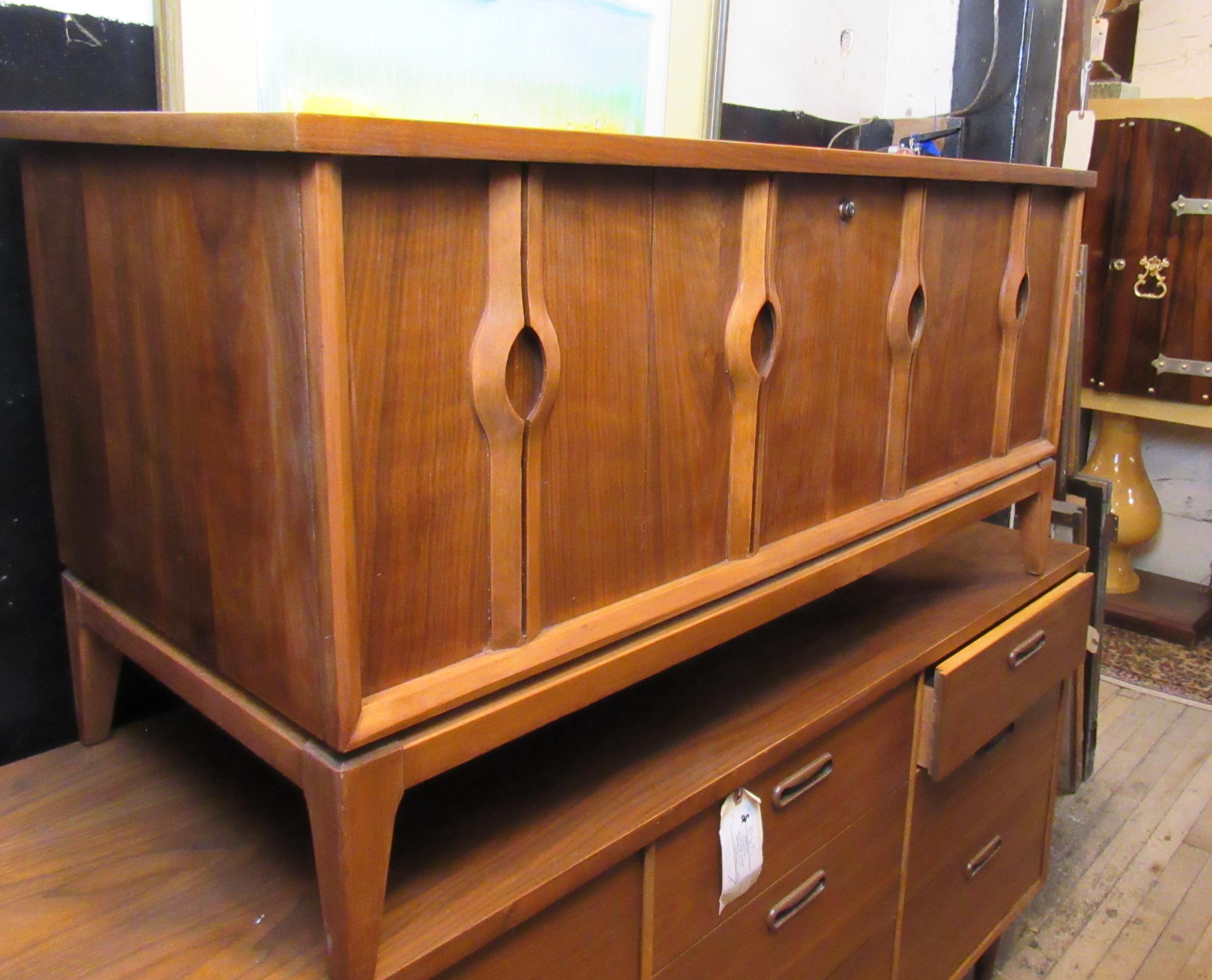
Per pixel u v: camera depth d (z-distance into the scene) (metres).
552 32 1.37
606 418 0.89
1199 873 1.98
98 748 1.10
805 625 1.39
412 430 0.74
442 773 1.03
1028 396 1.51
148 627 0.95
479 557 0.81
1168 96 3.03
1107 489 2.17
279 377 0.70
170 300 0.79
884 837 1.34
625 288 0.88
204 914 0.86
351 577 0.71
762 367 1.03
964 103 2.11
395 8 1.19
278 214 0.67
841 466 1.18
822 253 1.08
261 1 1.08
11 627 1.09
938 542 1.74
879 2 2.04
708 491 1.02
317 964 0.80
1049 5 2.01
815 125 1.94
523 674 0.84
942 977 1.55
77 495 1.01
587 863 0.90
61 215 0.92
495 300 0.77
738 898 1.12
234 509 0.77
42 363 1.01
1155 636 3.00
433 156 0.68
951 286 1.28
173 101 1.04
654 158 0.83
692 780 1.02
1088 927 1.84
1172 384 2.77
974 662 1.36
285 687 0.76
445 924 0.82
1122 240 2.77
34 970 0.80
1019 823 1.69
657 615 0.96
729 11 1.66
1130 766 2.35
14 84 0.97
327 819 0.74
